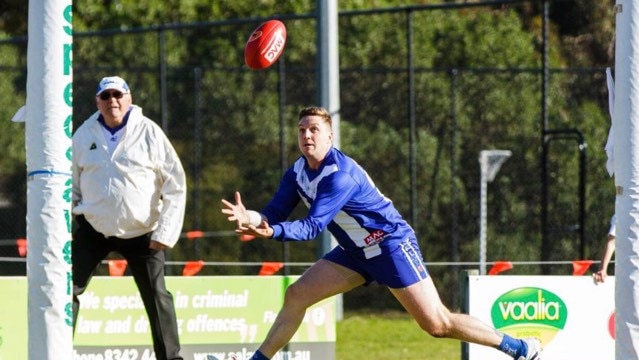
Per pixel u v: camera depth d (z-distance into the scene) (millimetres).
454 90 49125
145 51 55594
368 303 51281
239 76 52000
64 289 17609
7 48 54000
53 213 17469
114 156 25141
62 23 17422
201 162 51750
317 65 39594
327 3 39344
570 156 50531
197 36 56156
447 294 50594
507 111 51219
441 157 51344
